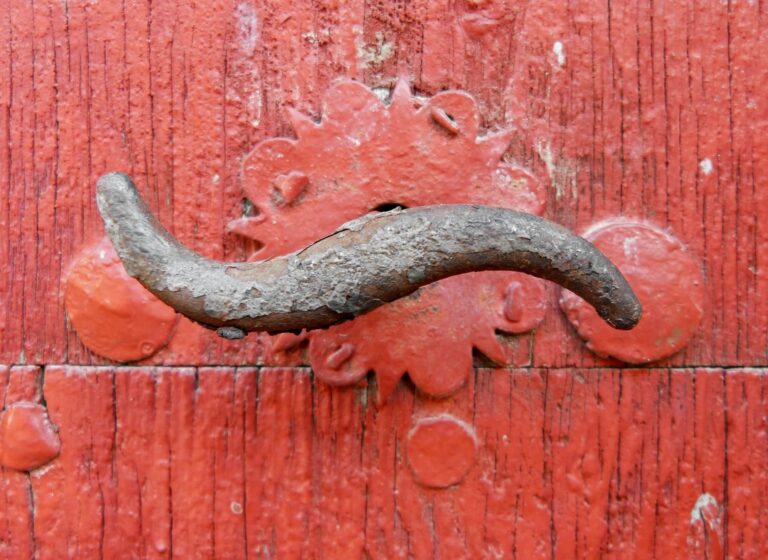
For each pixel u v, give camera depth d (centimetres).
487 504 31
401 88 30
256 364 31
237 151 30
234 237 30
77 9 31
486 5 30
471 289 30
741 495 30
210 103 30
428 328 30
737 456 30
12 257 31
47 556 31
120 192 27
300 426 30
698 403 30
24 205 31
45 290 31
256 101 30
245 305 26
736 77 30
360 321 30
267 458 31
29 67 31
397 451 30
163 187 30
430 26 30
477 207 27
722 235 30
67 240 31
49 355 31
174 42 30
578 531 31
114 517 31
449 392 30
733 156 30
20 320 31
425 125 30
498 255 26
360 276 26
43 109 31
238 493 31
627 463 30
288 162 30
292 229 30
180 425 31
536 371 30
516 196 30
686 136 30
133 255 27
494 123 30
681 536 31
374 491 30
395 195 30
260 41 30
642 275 30
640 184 30
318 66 30
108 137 31
